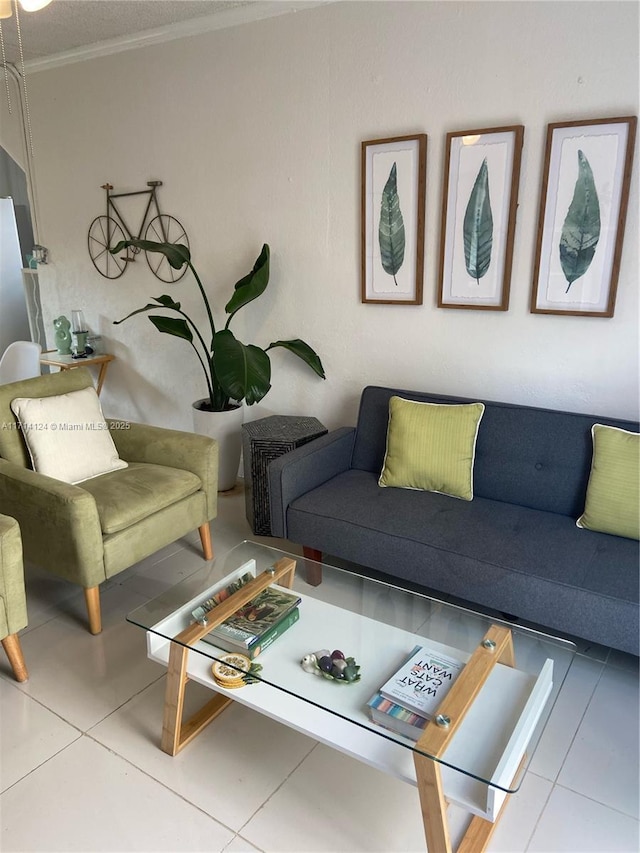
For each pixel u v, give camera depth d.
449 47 2.56
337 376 3.29
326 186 3.04
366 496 2.58
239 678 1.72
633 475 2.16
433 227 2.79
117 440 3.03
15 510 2.44
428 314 2.91
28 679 2.16
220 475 3.57
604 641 1.94
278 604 1.90
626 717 1.97
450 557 2.16
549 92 2.41
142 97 3.54
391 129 2.79
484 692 1.58
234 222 3.42
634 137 2.27
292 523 2.55
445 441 2.55
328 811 1.67
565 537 2.22
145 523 2.54
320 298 3.23
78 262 4.25
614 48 2.26
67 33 3.41
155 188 3.69
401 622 1.88
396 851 1.56
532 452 2.47
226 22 3.09
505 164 2.54
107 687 2.13
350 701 1.58
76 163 4.00
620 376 2.53
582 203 2.42
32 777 1.78
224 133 3.30
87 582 2.33
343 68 2.83
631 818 1.63
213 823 1.64
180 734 1.89
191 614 1.90
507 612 2.10
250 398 2.93
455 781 1.44
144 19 3.18
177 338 3.91
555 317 2.60
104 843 1.59
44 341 4.97
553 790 1.72
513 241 2.60
